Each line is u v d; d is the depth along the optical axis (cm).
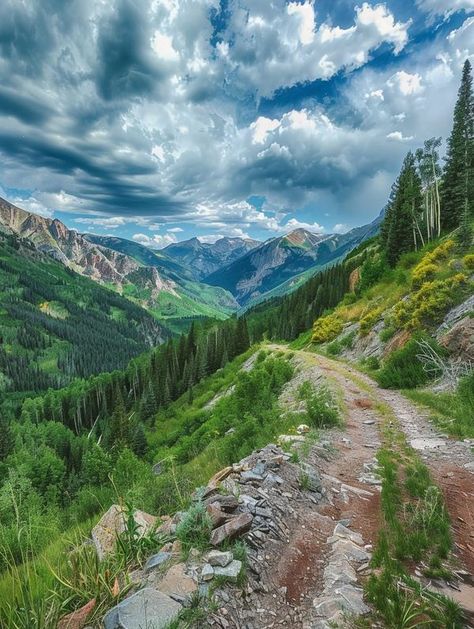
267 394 2197
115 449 3506
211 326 13975
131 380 11225
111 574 384
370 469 830
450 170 4769
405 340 2264
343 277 7656
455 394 1441
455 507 636
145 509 696
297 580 423
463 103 4722
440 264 2773
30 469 2631
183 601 333
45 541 621
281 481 667
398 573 416
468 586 418
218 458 1196
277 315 10656
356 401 1652
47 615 325
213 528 456
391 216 6125
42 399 13375
